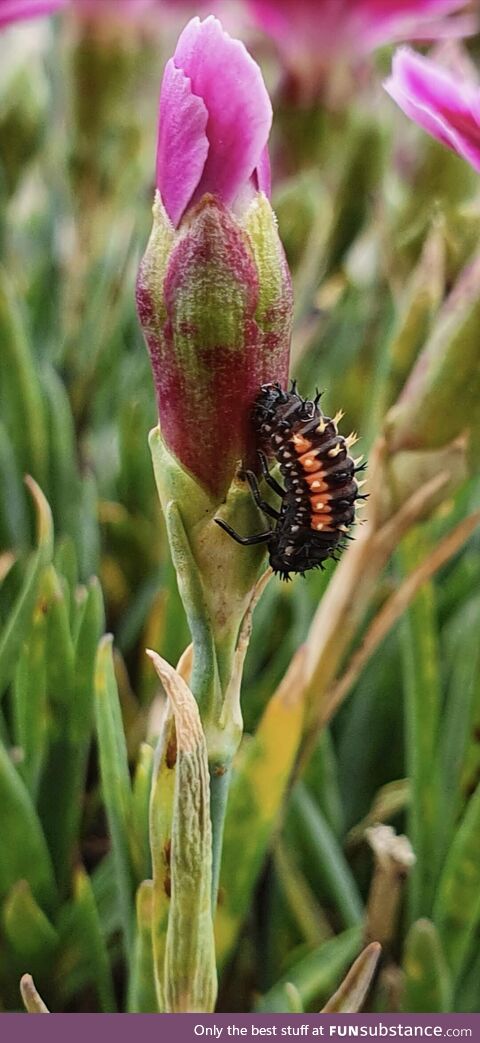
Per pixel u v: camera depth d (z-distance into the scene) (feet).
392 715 0.28
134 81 0.36
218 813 0.15
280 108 0.35
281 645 0.30
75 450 0.36
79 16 0.35
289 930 0.24
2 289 0.29
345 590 0.21
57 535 0.32
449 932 0.22
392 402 0.24
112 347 0.38
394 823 0.28
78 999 0.24
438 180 0.31
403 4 0.35
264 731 0.20
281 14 0.34
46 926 0.21
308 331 0.33
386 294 0.34
